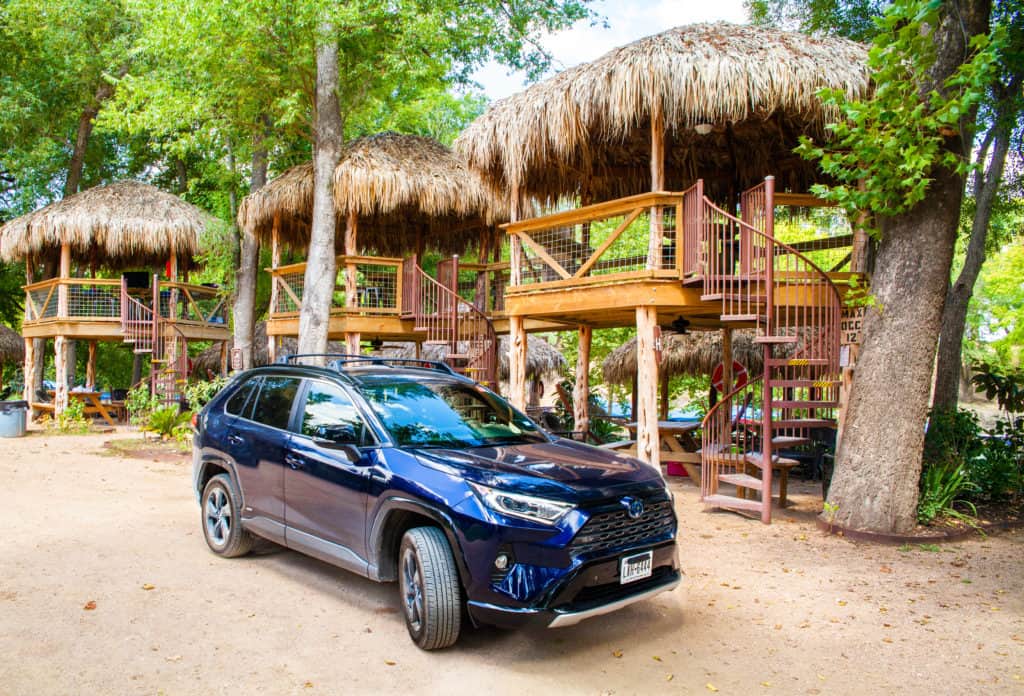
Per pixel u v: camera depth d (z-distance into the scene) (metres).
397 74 14.30
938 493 7.69
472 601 3.95
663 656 4.19
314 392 5.48
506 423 5.49
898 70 6.64
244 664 3.98
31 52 20.70
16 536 6.78
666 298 8.87
